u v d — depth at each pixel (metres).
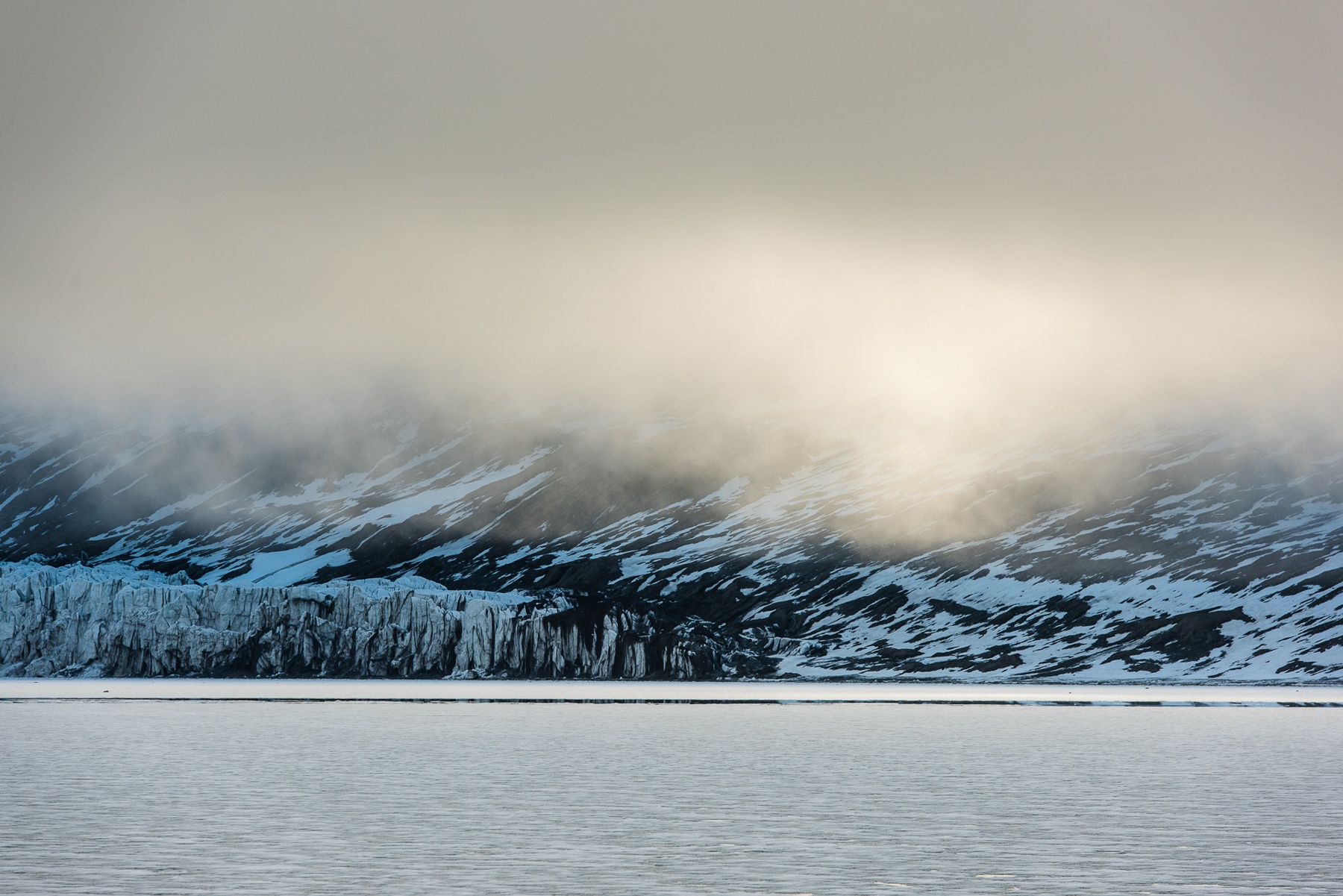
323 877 139.25
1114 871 143.50
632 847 157.88
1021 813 187.62
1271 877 140.50
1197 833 169.00
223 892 131.50
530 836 165.38
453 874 140.75
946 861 149.12
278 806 193.25
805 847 158.25
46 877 138.50
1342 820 181.38
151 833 166.88
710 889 133.88
